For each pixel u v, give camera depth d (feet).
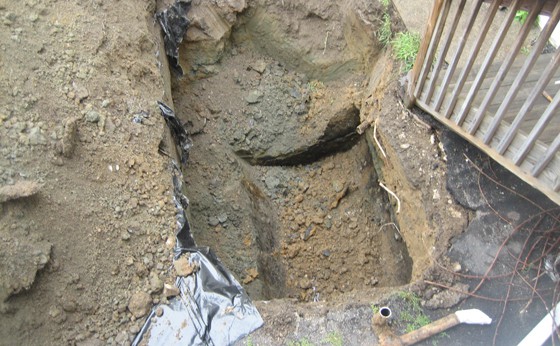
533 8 7.72
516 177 11.89
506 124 9.99
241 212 14.83
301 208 16.31
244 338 9.98
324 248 15.53
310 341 9.98
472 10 9.14
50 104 11.12
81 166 10.93
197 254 10.89
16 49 11.27
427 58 11.18
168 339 9.97
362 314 10.36
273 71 16.83
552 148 8.50
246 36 16.57
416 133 12.85
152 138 12.07
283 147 16.49
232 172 15.61
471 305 10.42
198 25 15.05
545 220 11.30
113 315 10.09
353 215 15.93
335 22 15.81
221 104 16.19
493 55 9.14
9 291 9.09
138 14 13.61
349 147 16.94
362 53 15.61
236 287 10.57
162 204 11.35
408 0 17.49
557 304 9.71
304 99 16.62
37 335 9.41
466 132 11.08
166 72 14.47
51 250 9.91
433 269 10.87
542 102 11.82
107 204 10.87
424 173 12.26
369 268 14.92
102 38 12.45
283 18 15.93
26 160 10.25
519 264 10.82
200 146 15.65
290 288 14.87
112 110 11.87
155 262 10.75
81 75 11.76
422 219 12.05
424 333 9.91
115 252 10.56
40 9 12.05
